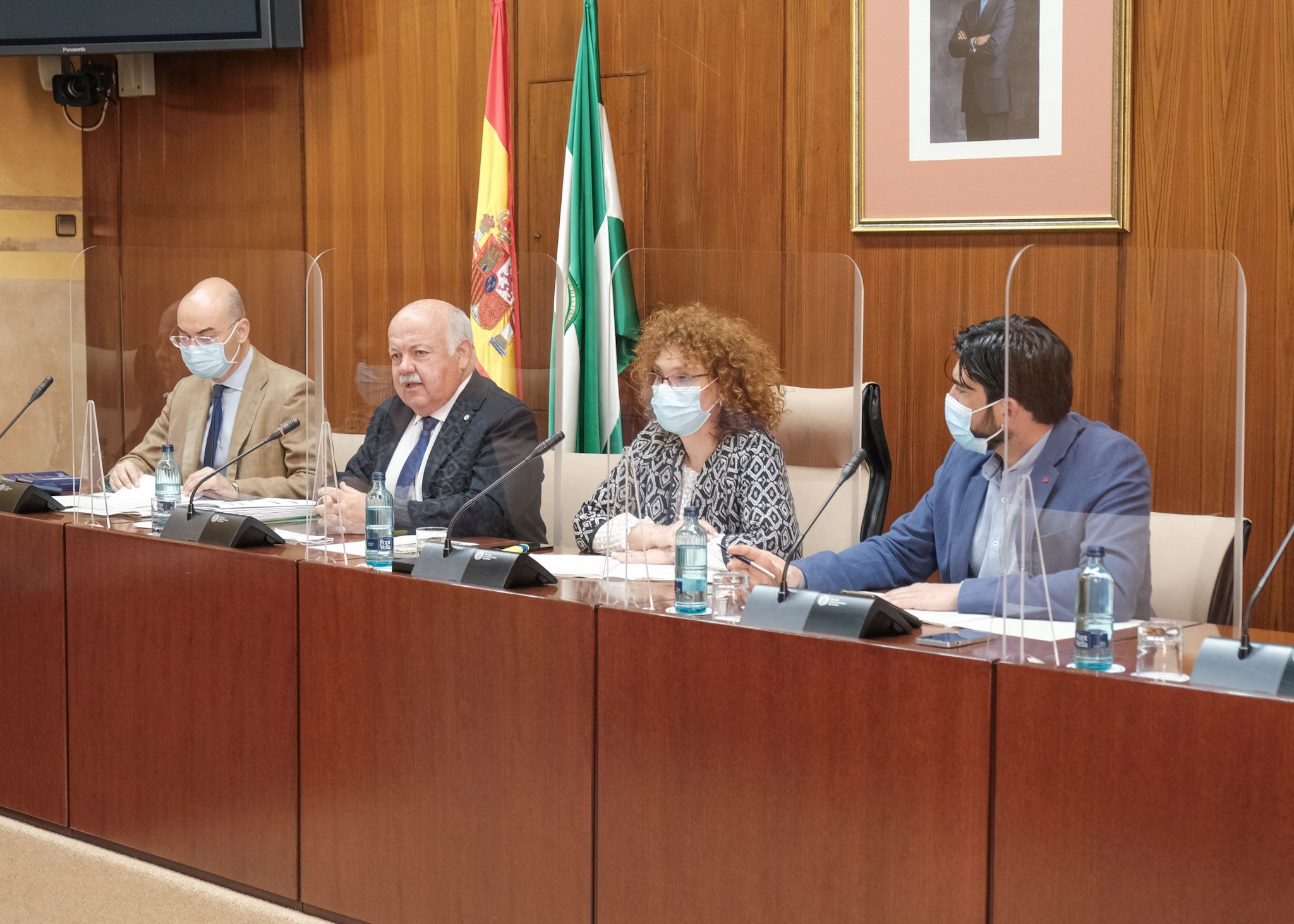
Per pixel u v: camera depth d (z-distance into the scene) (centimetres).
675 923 203
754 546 258
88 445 314
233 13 471
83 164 537
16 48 486
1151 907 160
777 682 190
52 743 300
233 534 267
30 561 301
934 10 372
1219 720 155
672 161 422
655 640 203
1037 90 361
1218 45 342
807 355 275
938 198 377
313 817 250
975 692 173
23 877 276
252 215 506
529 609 217
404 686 234
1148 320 204
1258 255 341
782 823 191
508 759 221
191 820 272
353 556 258
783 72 402
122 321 329
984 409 221
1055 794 167
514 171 451
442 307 283
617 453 323
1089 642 170
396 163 474
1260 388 342
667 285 290
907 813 180
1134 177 355
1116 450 198
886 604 191
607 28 429
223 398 318
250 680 258
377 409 289
